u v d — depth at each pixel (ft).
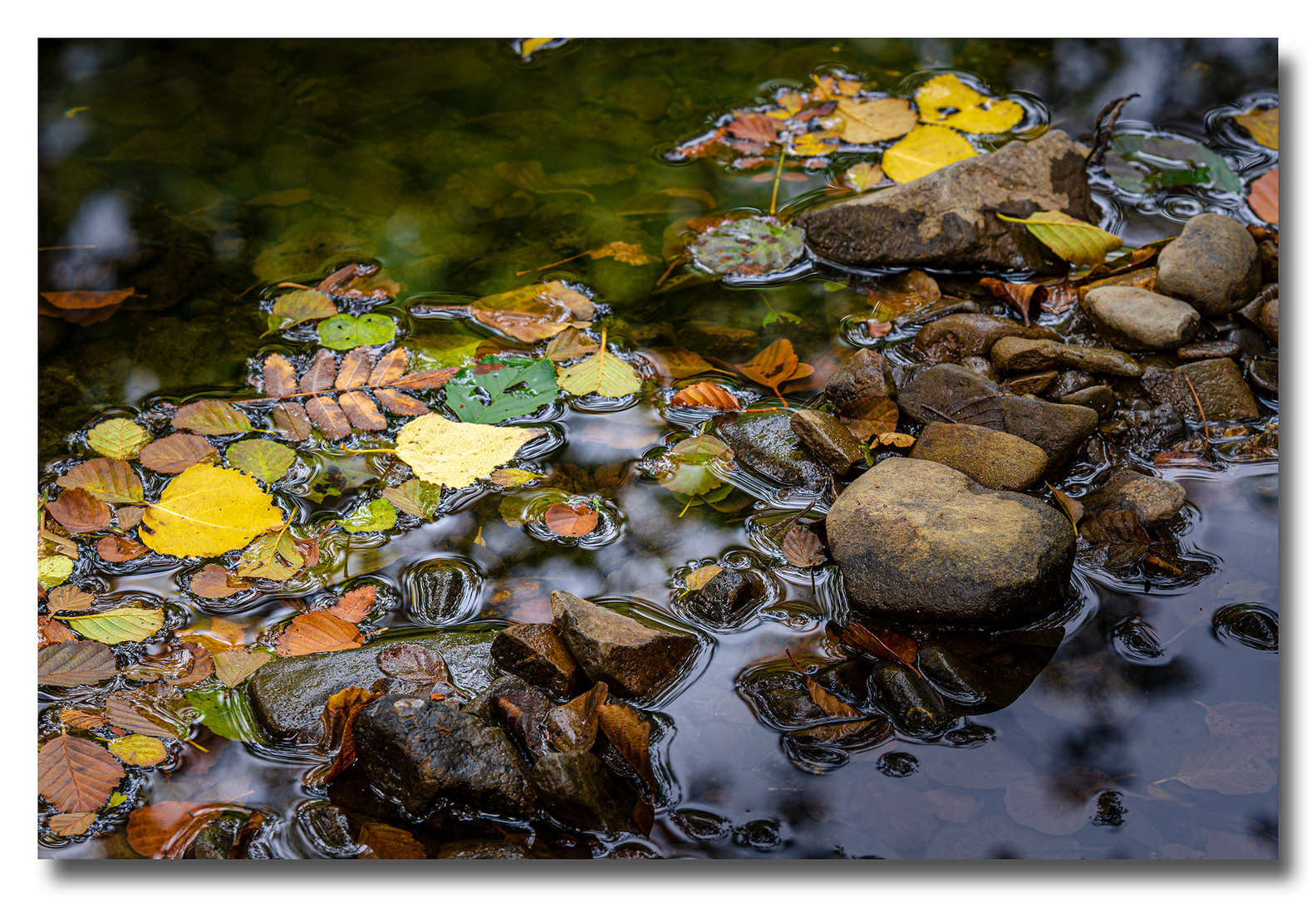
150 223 8.09
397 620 5.20
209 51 10.19
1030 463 5.64
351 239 7.93
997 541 4.98
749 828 4.23
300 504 5.87
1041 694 4.70
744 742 4.56
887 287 7.47
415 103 9.49
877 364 6.31
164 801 4.38
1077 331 6.93
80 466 6.04
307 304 7.27
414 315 7.27
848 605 5.20
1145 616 5.08
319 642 5.04
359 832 4.23
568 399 6.59
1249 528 5.54
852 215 7.68
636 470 6.07
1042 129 8.82
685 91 9.55
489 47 10.25
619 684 4.71
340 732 4.58
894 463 5.70
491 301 7.32
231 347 7.02
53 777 4.46
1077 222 7.39
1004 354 6.45
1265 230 7.43
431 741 4.31
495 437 6.21
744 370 6.75
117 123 9.22
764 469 6.03
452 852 4.17
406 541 5.64
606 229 8.00
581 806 4.15
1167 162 8.41
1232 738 4.49
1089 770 4.39
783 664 4.91
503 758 4.34
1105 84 9.36
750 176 8.53
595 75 9.84
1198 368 6.33
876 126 8.92
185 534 5.66
